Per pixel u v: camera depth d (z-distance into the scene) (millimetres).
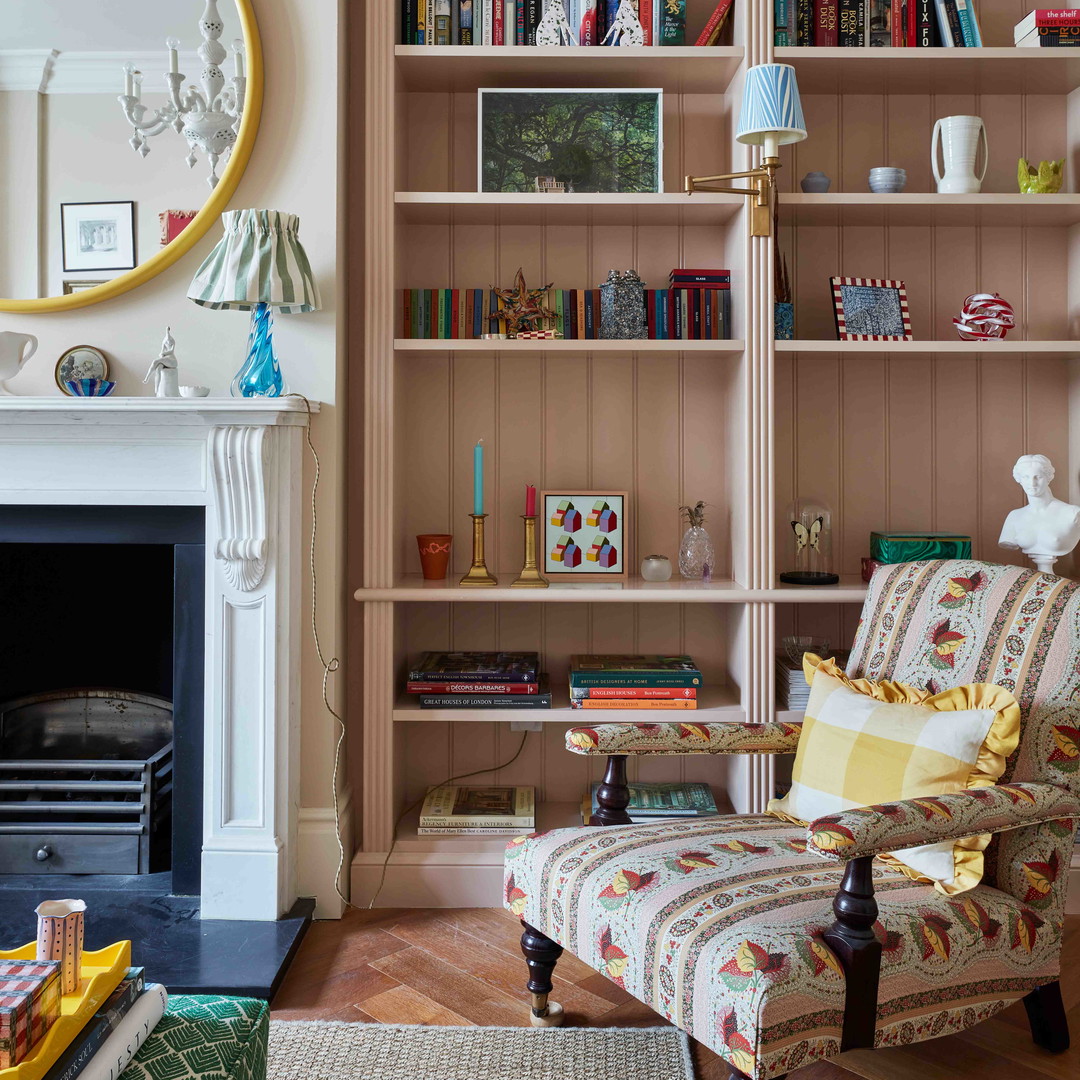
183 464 2293
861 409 2748
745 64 2439
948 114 2705
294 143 2404
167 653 2713
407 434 2752
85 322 2475
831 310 2725
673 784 2709
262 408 2174
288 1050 1806
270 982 1979
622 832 1854
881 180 2514
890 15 2488
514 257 2736
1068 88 2650
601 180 2516
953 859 1659
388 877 2453
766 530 2459
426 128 2707
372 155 2416
